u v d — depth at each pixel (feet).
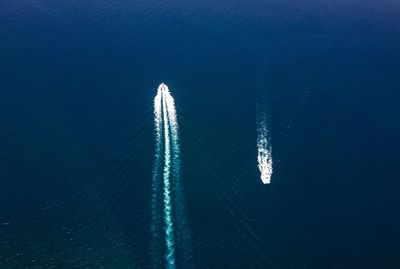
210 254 166.30
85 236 173.17
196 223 178.19
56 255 166.09
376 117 242.58
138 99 250.98
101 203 187.01
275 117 241.14
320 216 183.93
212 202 188.03
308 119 240.12
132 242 170.40
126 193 191.52
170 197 189.57
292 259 166.30
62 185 195.21
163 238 171.94
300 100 254.88
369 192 196.13
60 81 262.47
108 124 230.89
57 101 245.65
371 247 172.04
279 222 180.55
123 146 216.95
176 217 180.55
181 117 237.66
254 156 213.66
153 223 177.88
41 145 216.13
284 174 204.03
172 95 255.70
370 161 212.84
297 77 276.00
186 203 186.91
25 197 189.47
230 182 198.59
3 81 258.57
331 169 207.82
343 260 167.02
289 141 224.53
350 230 178.60
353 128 234.38
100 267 161.68
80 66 277.44
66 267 161.68
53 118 233.35
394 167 209.67
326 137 227.81
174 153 213.25
